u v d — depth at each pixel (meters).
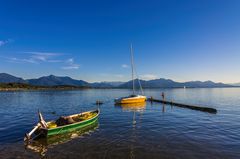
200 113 39.28
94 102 65.50
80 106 53.66
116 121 31.14
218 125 27.61
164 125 27.78
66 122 23.88
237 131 24.17
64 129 22.84
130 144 19.31
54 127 21.83
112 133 23.47
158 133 23.31
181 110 44.06
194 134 22.81
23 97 90.44
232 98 81.12
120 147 18.52
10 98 83.56
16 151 17.95
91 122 27.83
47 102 65.50
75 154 17.06
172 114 38.28
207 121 30.66
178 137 21.58
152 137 21.64
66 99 79.31
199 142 19.81
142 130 24.86
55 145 19.36
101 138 21.44
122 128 26.06
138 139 20.91
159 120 31.83
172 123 29.22
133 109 46.47
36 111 43.59
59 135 22.38
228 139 20.83
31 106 53.41
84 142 20.12
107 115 37.53
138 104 57.00
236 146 18.66
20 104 58.56
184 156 16.36
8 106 53.16
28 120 32.44
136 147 18.45
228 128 25.75
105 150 17.81
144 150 17.69
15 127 27.22
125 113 40.16
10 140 21.11
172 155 16.56
